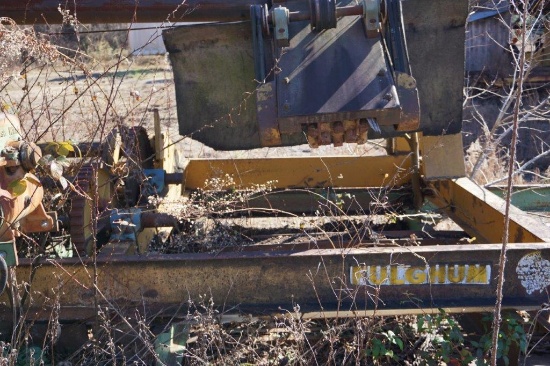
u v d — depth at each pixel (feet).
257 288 10.37
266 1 13.16
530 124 33.14
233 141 12.88
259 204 17.87
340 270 10.31
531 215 13.51
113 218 12.49
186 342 11.25
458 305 10.22
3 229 9.67
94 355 10.44
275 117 11.03
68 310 10.48
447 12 12.45
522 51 8.23
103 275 10.39
